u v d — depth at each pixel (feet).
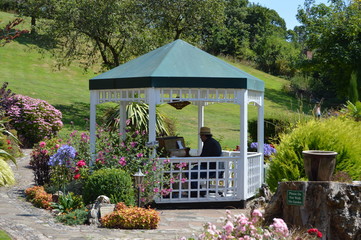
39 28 85.97
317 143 27.55
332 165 21.63
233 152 39.09
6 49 132.57
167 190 30.40
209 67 31.78
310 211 21.03
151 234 22.48
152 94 30.04
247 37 217.36
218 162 31.86
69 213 25.55
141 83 30.37
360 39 107.45
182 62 31.78
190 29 92.22
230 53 202.18
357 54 103.81
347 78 109.91
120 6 81.87
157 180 30.14
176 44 34.37
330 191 20.81
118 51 92.02
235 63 189.47
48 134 56.34
